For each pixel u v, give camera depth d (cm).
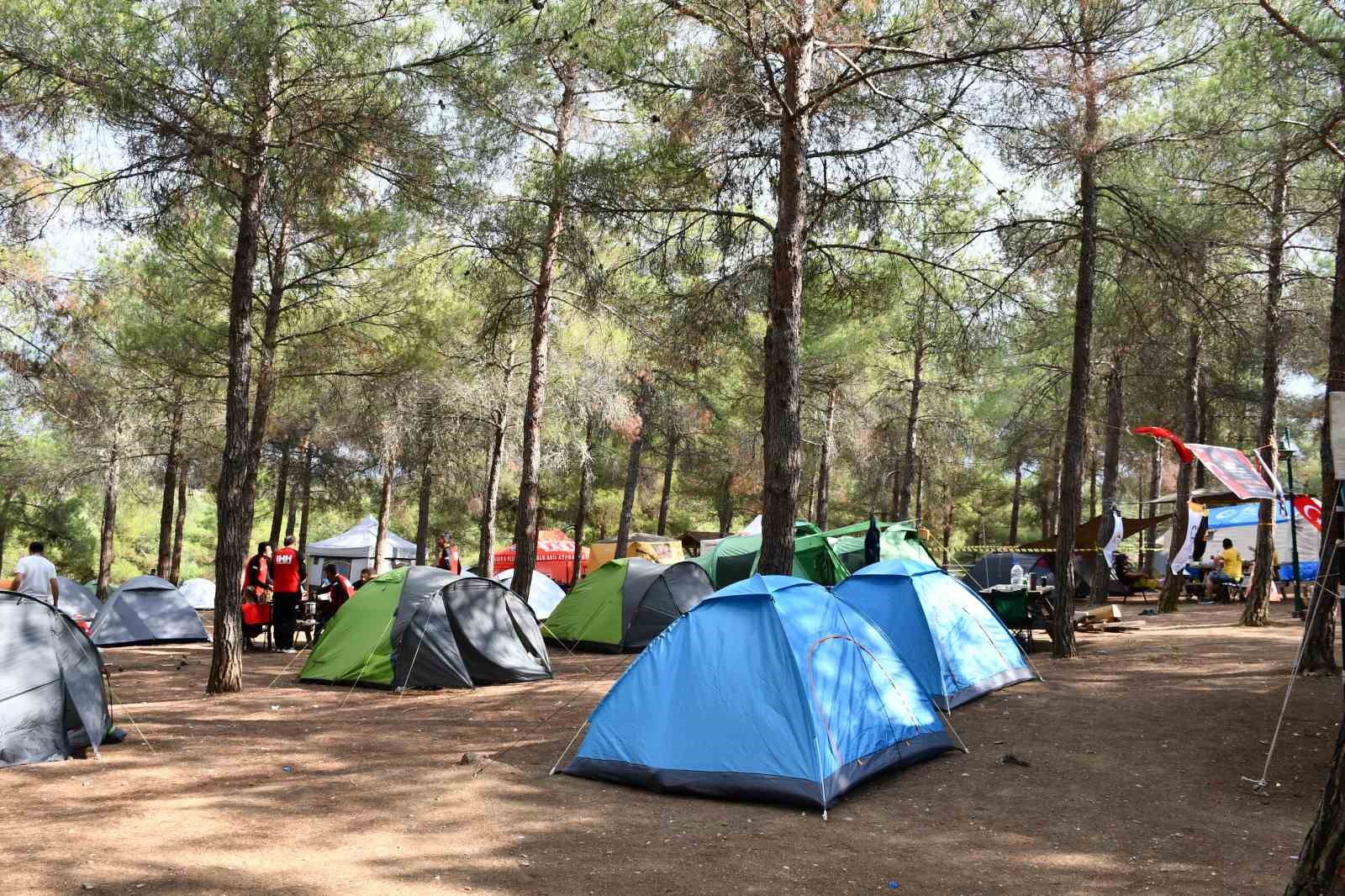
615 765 667
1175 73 1122
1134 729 802
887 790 654
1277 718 814
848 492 3198
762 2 863
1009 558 2178
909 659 927
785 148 967
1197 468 2528
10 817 574
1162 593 1859
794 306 967
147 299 1516
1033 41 880
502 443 2000
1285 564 2173
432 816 582
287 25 966
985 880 483
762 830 566
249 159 1020
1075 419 1219
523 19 1145
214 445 2189
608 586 1490
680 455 2978
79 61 867
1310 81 1028
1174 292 1160
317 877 470
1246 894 461
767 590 694
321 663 1145
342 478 2748
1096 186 1183
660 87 1059
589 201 1100
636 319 1447
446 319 1698
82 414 1457
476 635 1138
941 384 2344
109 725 798
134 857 495
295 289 1488
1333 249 1357
